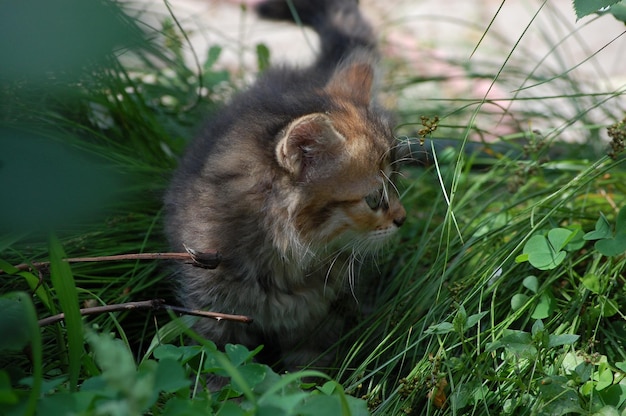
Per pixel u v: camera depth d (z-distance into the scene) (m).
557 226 1.10
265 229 1.08
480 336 1.06
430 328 1.04
